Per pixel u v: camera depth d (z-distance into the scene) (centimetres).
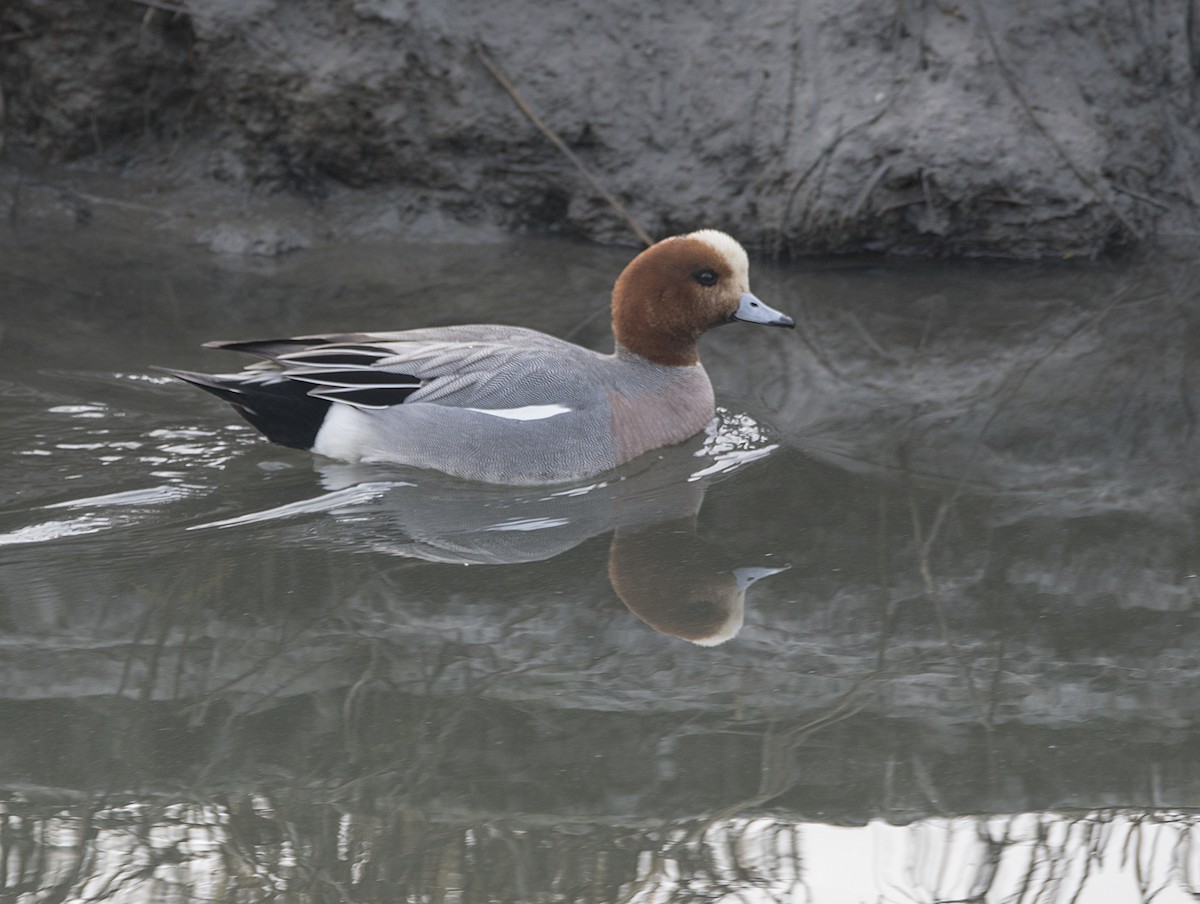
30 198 1700
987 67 1641
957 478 1102
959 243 1656
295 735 783
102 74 1736
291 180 1750
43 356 1260
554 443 1115
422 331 1179
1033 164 1617
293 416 1117
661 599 935
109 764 752
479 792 740
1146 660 867
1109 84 1681
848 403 1246
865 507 1060
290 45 1698
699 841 708
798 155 1641
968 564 977
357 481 1090
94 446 1112
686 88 1683
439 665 854
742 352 1373
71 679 827
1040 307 1477
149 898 659
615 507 1072
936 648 882
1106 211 1636
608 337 1355
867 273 1612
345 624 897
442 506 1065
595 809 731
